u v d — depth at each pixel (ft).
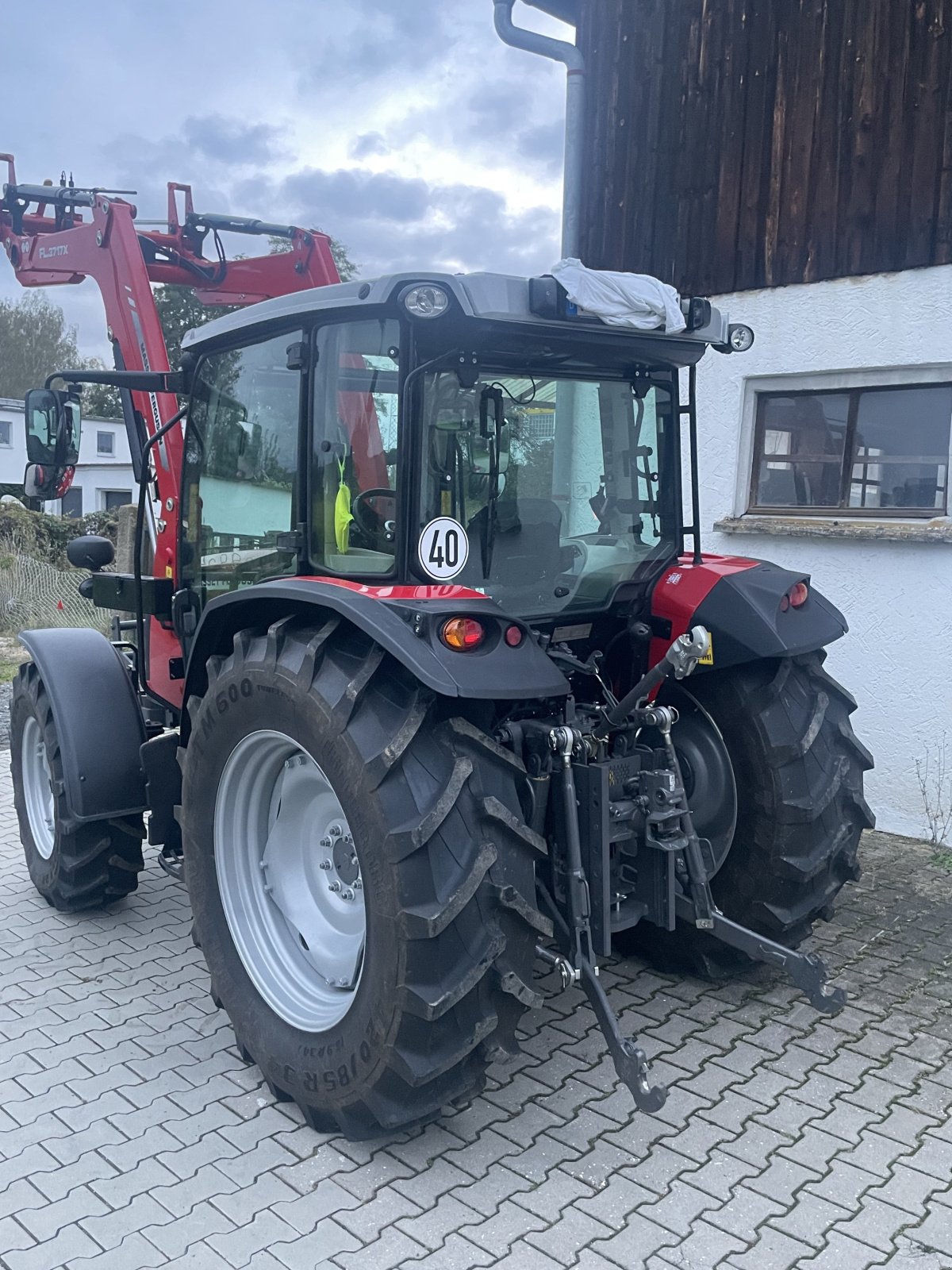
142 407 13.50
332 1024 8.94
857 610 17.17
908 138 16.22
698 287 18.95
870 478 17.40
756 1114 9.41
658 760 9.99
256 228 15.72
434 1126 9.22
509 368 9.66
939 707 16.51
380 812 8.12
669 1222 7.96
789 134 17.56
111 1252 7.63
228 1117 9.39
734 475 18.62
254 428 10.78
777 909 11.21
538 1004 8.32
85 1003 11.59
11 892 15.05
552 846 9.64
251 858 10.31
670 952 11.98
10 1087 9.87
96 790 12.55
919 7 15.93
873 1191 8.34
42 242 15.89
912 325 16.43
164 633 13.33
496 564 9.78
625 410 10.79
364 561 9.46
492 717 9.41
